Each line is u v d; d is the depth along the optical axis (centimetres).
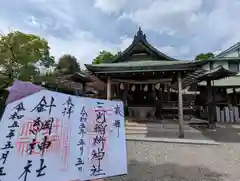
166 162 435
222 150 533
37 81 871
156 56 1000
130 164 422
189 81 1045
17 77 717
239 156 475
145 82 849
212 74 822
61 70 2116
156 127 855
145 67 679
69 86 1252
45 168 195
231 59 1469
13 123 187
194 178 342
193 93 1530
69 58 2311
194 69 658
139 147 568
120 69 695
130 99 1166
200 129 878
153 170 385
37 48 827
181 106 694
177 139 649
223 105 1270
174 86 1158
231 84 1251
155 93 1151
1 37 718
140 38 995
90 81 1087
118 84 1109
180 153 505
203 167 399
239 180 332
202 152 514
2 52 698
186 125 914
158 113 1131
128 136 705
